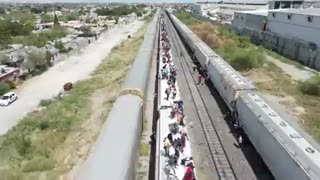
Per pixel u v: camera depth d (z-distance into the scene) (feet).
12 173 75.56
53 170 77.36
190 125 87.61
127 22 515.50
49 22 487.20
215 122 89.97
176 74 136.77
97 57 245.24
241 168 66.85
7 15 557.33
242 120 79.77
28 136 97.91
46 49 251.80
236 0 581.53
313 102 109.40
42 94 157.28
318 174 46.47
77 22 491.31
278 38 206.08
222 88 103.35
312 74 149.59
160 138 73.20
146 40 179.32
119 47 271.69
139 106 70.85
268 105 74.54
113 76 176.04
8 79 173.37
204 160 69.82
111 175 43.29
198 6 585.63
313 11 197.77
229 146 75.87
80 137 95.45
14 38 300.61
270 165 60.90
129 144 52.13
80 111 121.19
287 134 58.59
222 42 213.25
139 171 65.98
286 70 158.20
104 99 135.44
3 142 95.55
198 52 158.40
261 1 541.75
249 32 255.29
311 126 88.79
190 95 113.91
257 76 144.46
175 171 61.67
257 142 68.13
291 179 51.70
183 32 242.99
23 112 131.44
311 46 169.89
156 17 465.88
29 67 197.47
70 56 250.78
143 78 91.45
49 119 112.88
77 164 79.51
